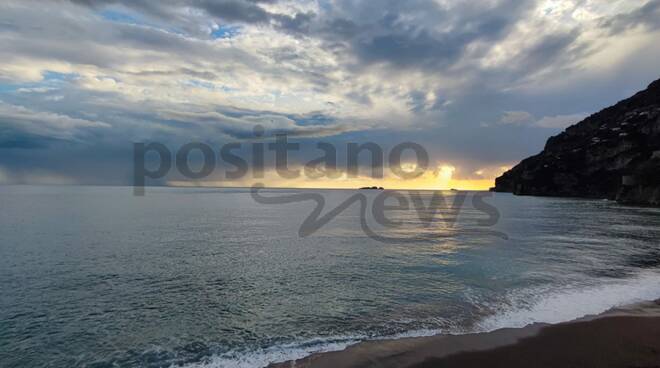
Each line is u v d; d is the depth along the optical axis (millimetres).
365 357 8656
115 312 12078
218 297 13633
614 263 19250
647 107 117188
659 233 32312
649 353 8711
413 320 11125
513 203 91938
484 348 9047
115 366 8641
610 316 11133
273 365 8422
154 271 17562
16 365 8766
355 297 13508
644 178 79500
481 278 16078
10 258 20172
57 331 10594
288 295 13812
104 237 28234
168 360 8867
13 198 85875
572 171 131125
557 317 11172
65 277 16359
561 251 23109
